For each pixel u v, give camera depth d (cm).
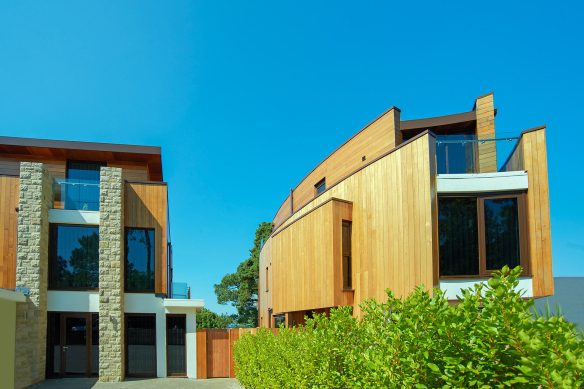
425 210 1098
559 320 253
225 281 3469
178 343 1817
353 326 548
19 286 1579
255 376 1111
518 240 1086
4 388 1262
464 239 1109
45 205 1681
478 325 281
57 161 2055
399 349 345
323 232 1392
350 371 484
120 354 1664
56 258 1720
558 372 222
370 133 1513
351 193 1408
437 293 338
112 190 1767
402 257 1159
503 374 269
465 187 1105
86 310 1714
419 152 1132
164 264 1830
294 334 747
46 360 1667
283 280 1742
